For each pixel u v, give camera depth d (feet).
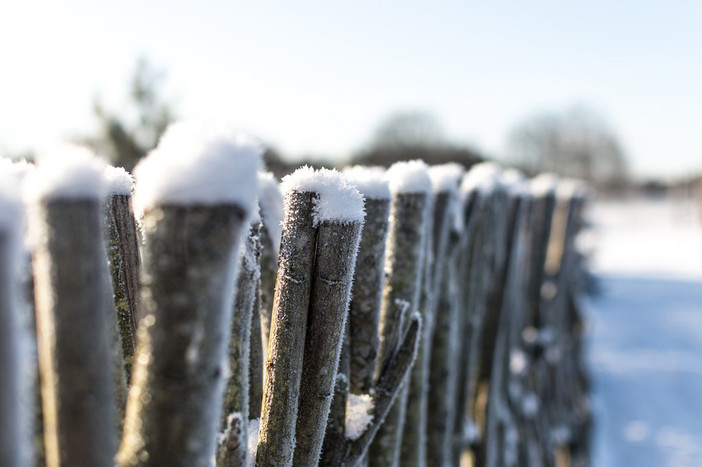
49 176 2.16
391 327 4.10
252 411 3.53
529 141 81.56
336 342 3.06
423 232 4.12
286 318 2.99
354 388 3.77
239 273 2.89
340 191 3.00
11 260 1.99
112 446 2.24
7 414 1.98
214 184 2.24
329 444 3.45
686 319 29.89
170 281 2.25
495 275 7.04
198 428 2.30
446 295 5.03
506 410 7.58
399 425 3.98
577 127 91.35
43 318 2.22
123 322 3.10
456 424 5.90
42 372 2.27
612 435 15.76
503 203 7.14
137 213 3.18
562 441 11.02
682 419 16.83
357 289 3.74
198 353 2.27
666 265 51.01
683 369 21.48
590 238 28.35
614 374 20.94
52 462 2.27
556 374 10.75
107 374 2.23
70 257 2.16
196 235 2.23
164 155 2.29
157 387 2.28
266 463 3.01
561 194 11.57
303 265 2.99
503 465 7.45
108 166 3.16
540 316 9.77
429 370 5.04
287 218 3.03
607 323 29.32
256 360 3.56
